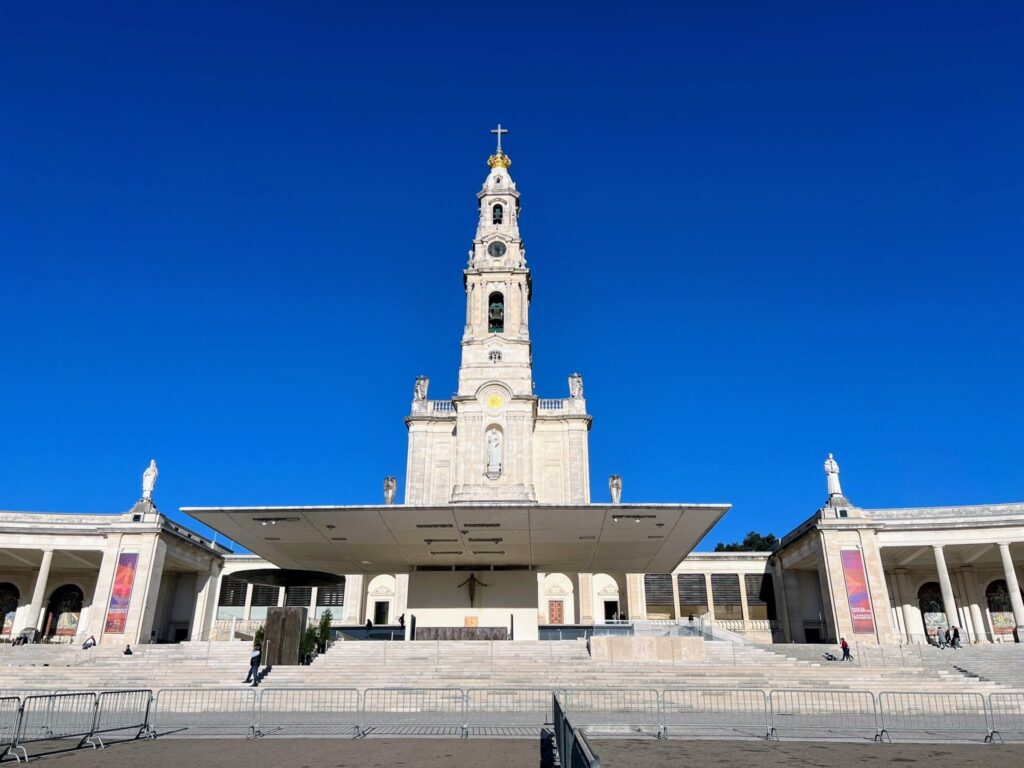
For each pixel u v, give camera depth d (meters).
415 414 56.25
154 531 42.97
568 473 54.38
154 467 45.84
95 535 44.97
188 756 12.22
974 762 12.16
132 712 19.73
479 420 53.84
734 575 54.97
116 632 40.53
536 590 38.31
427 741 14.15
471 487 51.84
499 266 60.28
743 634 52.34
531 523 29.88
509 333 58.03
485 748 13.11
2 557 48.84
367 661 26.62
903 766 11.64
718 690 19.33
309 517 29.14
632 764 11.44
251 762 11.52
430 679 23.58
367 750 12.89
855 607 41.94
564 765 8.47
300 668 25.11
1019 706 21.77
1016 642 41.88
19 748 12.22
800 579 52.47
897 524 44.47
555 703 11.85
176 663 28.23
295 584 30.28
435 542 33.28
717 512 28.03
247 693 21.19
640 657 26.28
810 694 21.72
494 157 68.12
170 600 52.22
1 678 26.02
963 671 30.11
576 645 28.27
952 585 51.16
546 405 57.47
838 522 43.81
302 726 16.64
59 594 52.84
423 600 38.25
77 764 11.43
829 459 46.34
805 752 13.08
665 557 36.78
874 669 26.61
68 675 26.08
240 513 28.64
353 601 51.78
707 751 13.05
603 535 31.70
